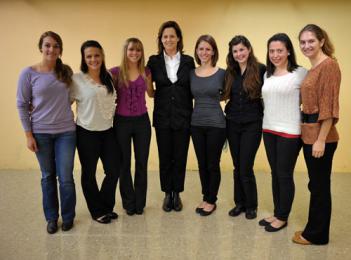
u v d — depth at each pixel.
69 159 2.36
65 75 2.26
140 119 2.56
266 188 3.37
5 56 3.71
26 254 2.17
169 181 2.80
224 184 3.50
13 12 3.63
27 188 3.34
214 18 3.61
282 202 2.42
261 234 2.43
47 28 3.66
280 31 3.61
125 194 2.72
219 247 2.26
